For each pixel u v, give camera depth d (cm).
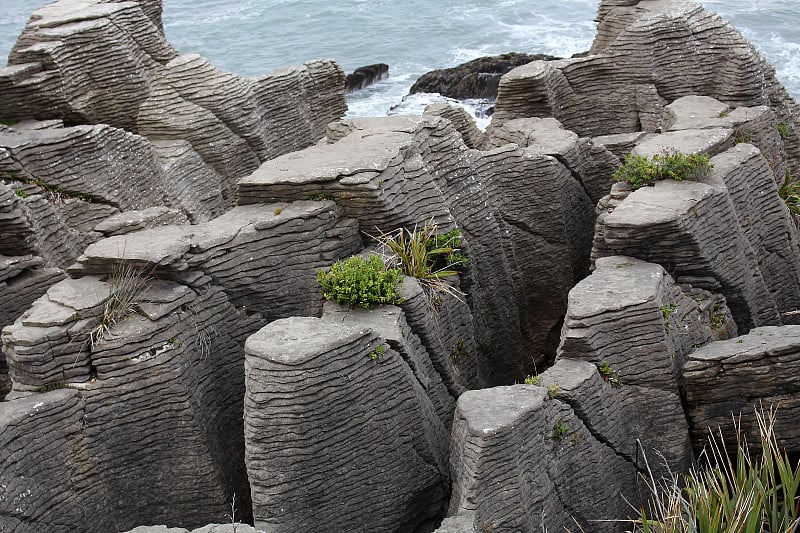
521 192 2242
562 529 1521
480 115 4250
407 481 1575
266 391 1450
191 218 2517
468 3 6569
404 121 2081
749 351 1609
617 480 1605
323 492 1487
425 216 1905
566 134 2356
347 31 6169
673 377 1636
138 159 2366
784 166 2455
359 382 1500
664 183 1955
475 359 1938
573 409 1556
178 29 6400
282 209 1820
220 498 1680
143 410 1614
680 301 1761
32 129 2344
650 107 2598
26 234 1939
